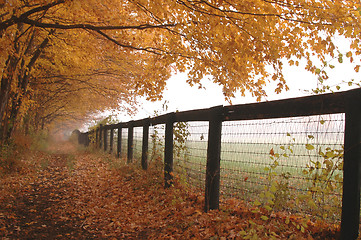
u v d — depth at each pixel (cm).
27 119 1458
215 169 386
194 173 528
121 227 383
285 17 366
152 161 698
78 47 765
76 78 1325
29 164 891
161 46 577
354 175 227
